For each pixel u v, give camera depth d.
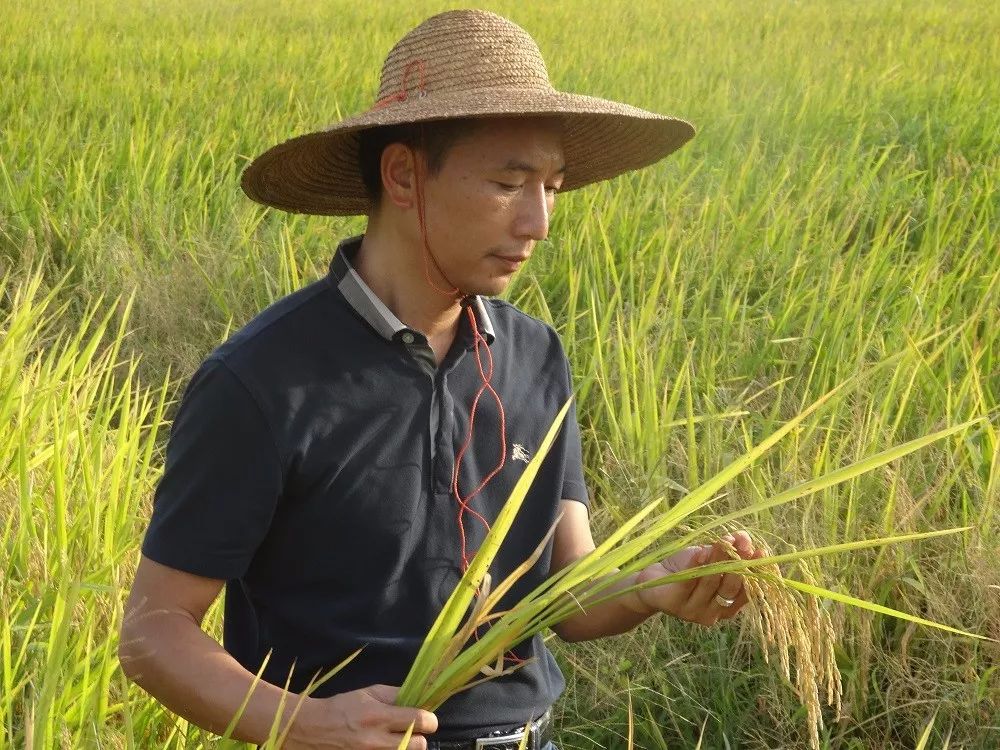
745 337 4.69
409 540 1.72
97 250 5.83
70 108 8.80
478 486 1.79
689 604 1.81
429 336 1.78
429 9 16.47
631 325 4.21
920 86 9.48
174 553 1.62
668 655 3.16
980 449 3.66
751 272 5.21
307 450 1.65
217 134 7.67
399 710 1.53
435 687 1.61
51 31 12.54
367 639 1.72
